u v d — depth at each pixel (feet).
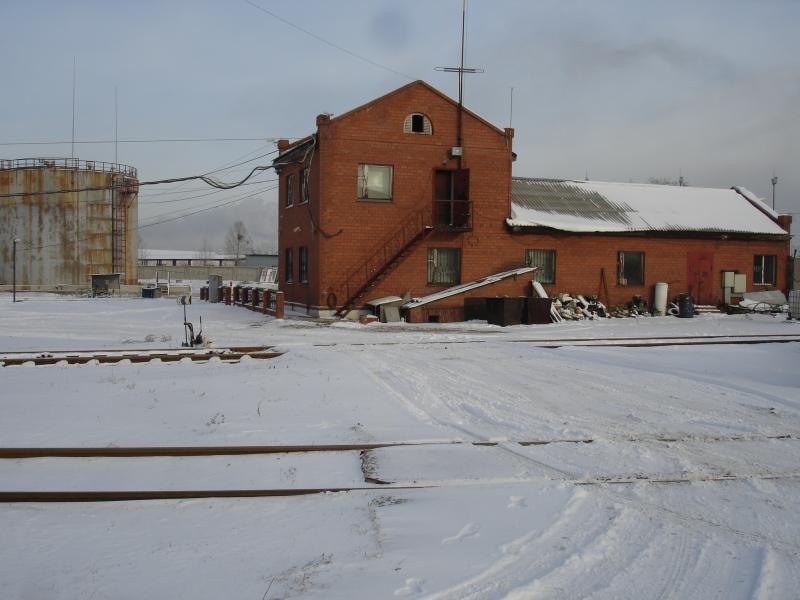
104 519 18.97
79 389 37.93
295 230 102.73
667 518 18.90
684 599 14.20
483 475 22.68
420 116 93.30
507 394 37.65
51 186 187.01
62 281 188.03
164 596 14.30
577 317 94.94
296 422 30.55
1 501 20.36
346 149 89.86
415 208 92.94
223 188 90.17
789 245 114.01
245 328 77.51
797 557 16.34
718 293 109.91
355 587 14.56
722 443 27.48
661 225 106.11
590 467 23.76
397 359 50.88
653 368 47.96
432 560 15.98
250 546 16.97
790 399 36.27
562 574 15.31
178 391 37.37
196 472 23.44
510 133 96.89
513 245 97.86
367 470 23.32
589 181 121.08
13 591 14.56
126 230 196.03
